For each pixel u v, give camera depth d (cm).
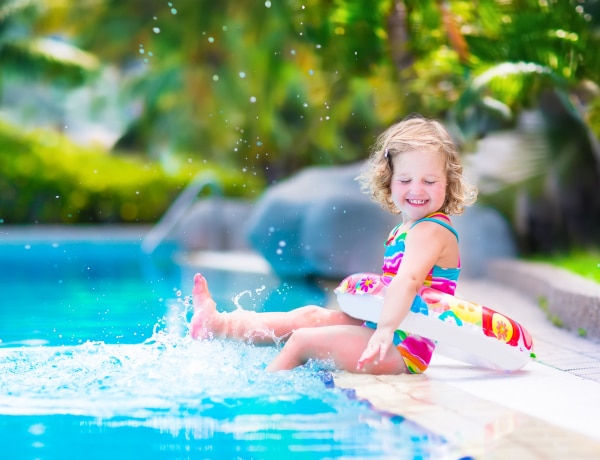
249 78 2231
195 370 402
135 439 289
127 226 2225
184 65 2375
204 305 448
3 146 2247
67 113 3428
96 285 997
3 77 2561
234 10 2114
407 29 1159
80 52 2698
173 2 2208
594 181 1075
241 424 307
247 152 2372
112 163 2473
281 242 1123
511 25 984
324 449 274
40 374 398
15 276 1122
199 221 1524
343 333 407
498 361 411
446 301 405
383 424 306
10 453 273
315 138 2209
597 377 409
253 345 450
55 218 2222
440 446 276
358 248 1069
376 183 451
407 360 405
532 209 1083
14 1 2439
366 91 1995
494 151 1096
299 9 1250
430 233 414
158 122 2559
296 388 368
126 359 432
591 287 612
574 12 945
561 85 979
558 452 268
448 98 1221
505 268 908
